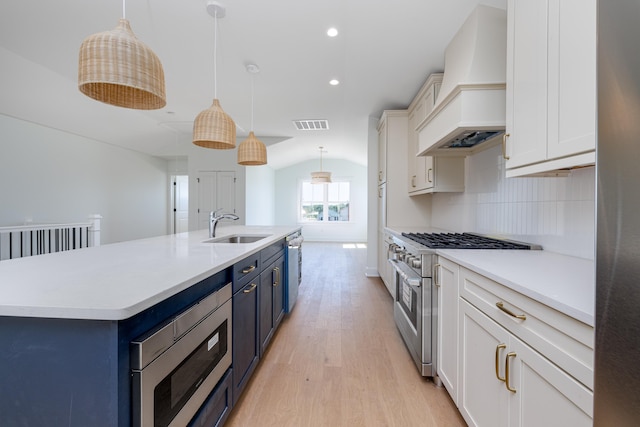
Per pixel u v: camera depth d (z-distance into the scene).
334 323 2.96
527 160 1.33
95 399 0.82
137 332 0.89
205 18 2.25
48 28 2.42
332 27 2.35
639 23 0.56
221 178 6.46
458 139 2.23
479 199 2.60
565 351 0.84
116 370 0.82
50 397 0.84
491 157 2.40
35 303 0.82
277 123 5.19
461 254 1.65
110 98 1.61
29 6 2.14
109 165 5.83
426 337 1.91
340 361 2.23
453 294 1.63
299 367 2.14
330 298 3.78
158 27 2.37
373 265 4.91
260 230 3.31
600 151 0.64
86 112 4.50
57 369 0.83
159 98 1.58
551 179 1.72
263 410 1.69
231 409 1.56
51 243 4.45
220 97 3.92
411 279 2.03
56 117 4.42
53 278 1.08
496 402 1.18
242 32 2.43
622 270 0.60
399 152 3.95
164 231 7.47
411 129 3.79
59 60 3.00
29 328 0.84
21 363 0.84
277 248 2.62
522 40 1.38
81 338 0.82
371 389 1.88
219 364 1.40
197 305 1.19
